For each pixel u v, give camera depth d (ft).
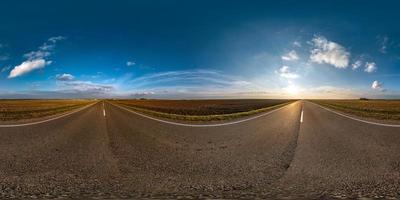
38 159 26.16
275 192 16.93
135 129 50.55
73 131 47.52
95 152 29.43
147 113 102.73
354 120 67.51
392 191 17.08
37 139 38.50
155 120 71.31
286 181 19.26
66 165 23.88
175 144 34.32
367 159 25.79
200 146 32.89
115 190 17.34
